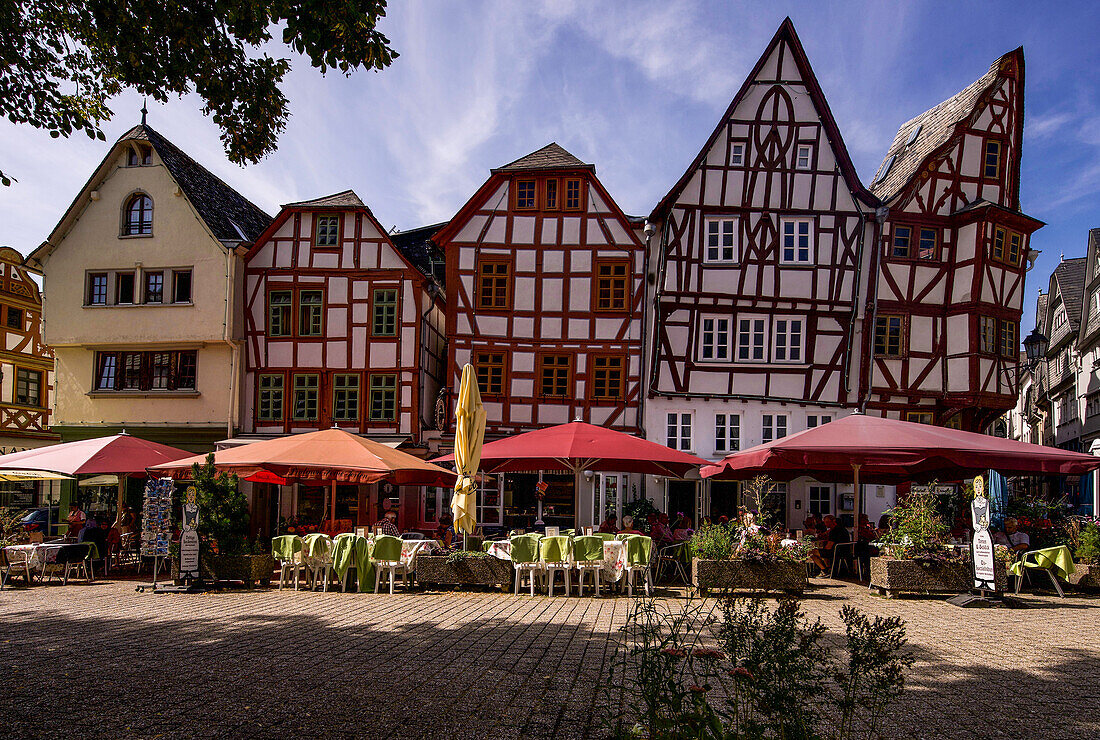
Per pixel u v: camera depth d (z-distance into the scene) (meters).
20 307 29.27
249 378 22.83
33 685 5.52
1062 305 33.38
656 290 22.34
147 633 7.76
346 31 6.90
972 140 23.09
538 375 22.47
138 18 7.24
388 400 22.53
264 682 5.64
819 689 3.67
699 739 3.40
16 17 7.14
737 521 12.30
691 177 22.38
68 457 14.73
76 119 7.99
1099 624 8.81
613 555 11.00
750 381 22.33
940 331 22.66
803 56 22.48
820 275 22.27
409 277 22.77
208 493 12.10
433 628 8.14
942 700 5.42
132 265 23.12
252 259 23.16
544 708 5.04
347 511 22.34
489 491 21.80
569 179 22.94
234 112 8.15
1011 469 11.13
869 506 22.11
